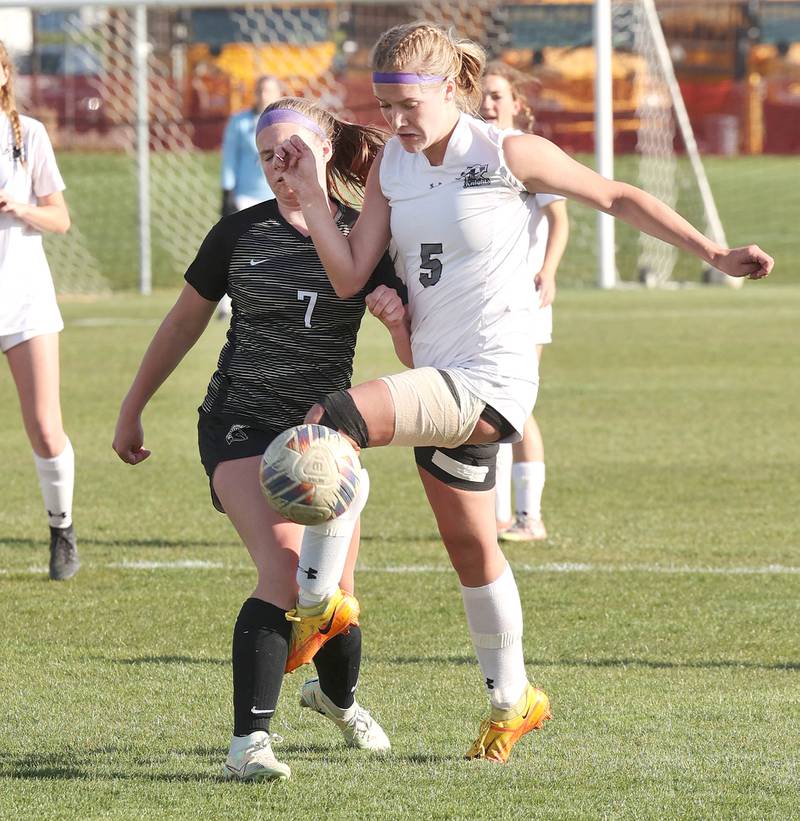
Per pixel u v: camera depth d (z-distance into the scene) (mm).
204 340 50625
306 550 12578
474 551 13281
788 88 117812
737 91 118375
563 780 12750
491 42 80312
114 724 14531
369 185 13195
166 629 18453
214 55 89500
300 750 13859
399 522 25312
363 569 21781
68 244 72125
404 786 12586
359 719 13891
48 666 16734
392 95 12383
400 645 17703
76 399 38375
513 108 23594
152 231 78875
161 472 29734
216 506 13969
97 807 12039
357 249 12977
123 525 24984
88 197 85875
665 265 70062
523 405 12906
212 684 16016
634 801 12180
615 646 17688
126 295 64375
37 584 20906
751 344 48469
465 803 12125
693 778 12797
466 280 12789
